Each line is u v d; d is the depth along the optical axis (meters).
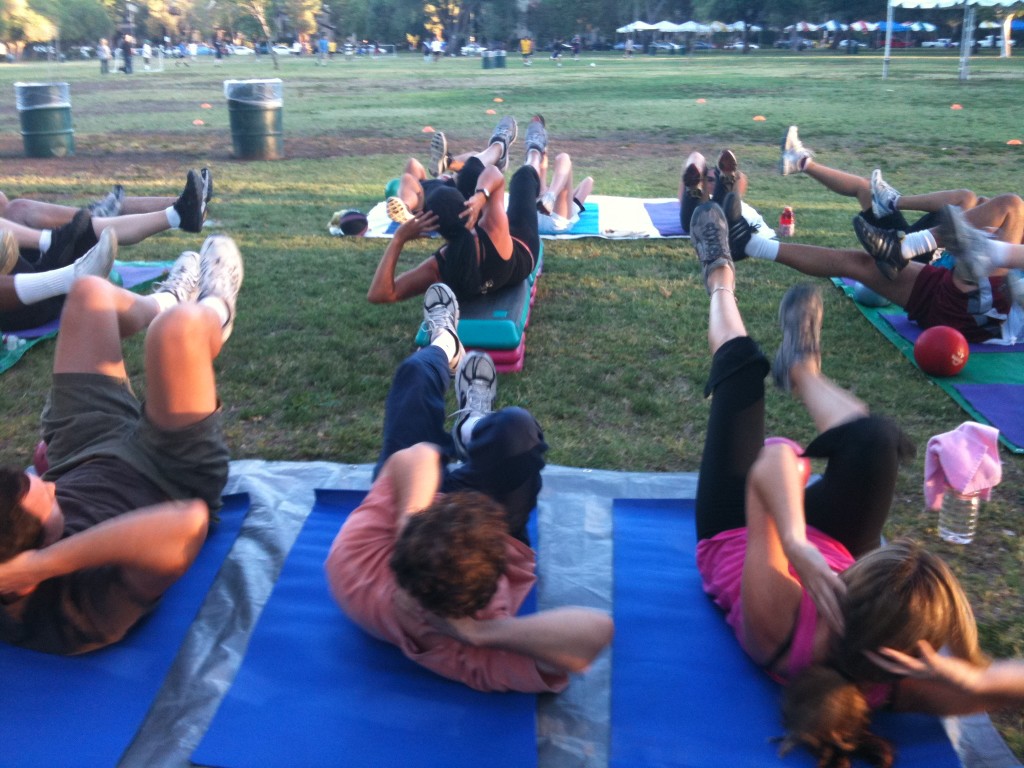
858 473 3.22
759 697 3.09
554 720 3.04
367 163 15.46
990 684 2.64
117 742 2.87
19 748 2.84
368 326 7.00
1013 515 4.44
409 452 3.38
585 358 6.39
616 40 81.69
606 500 4.39
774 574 2.94
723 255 4.63
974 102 24.84
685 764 2.82
